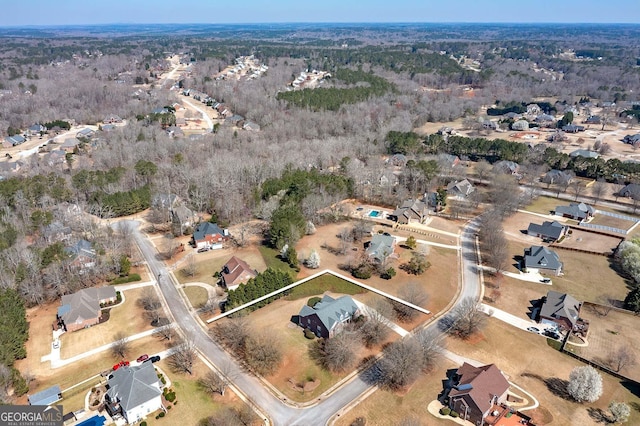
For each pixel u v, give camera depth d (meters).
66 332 86.50
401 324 88.56
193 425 65.44
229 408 68.56
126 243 118.56
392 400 70.00
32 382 73.38
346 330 84.25
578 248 120.38
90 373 75.50
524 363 78.00
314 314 83.88
